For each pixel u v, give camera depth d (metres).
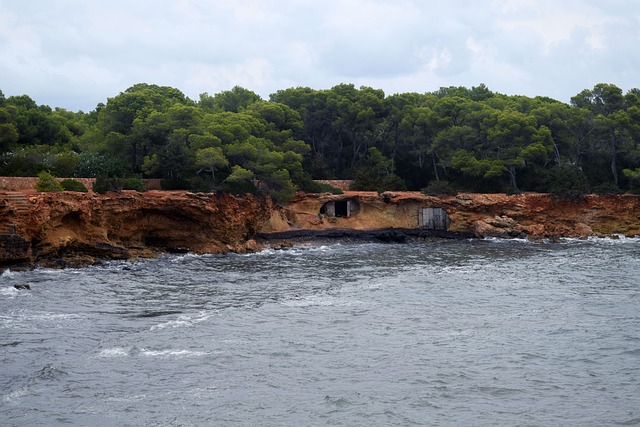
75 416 36.28
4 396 38.59
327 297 63.97
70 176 97.25
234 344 48.50
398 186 125.06
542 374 42.78
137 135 109.12
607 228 117.38
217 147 106.25
